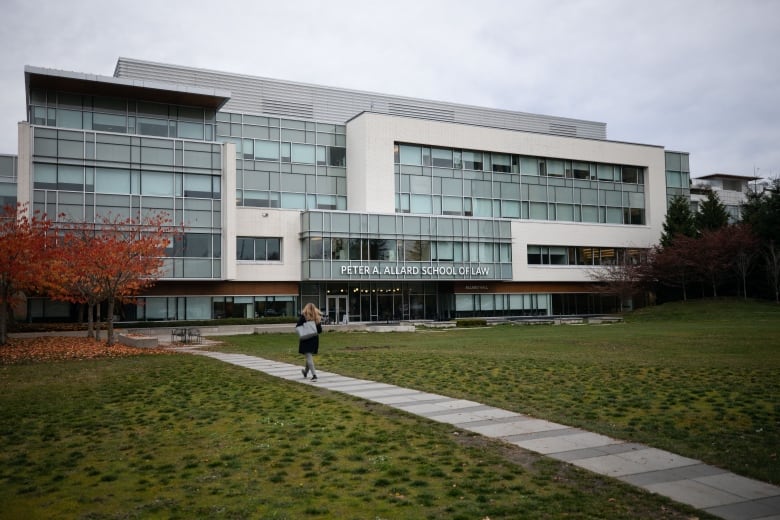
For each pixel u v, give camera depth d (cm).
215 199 4459
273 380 1639
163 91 4347
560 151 6244
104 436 1005
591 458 830
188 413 1182
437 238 5375
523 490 705
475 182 5872
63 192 4025
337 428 1019
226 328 4178
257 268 4791
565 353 2283
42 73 4009
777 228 5300
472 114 6981
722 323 3938
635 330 3534
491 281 5766
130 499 698
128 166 4206
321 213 4912
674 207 6212
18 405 1302
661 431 969
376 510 653
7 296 3034
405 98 6688
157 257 3531
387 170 5381
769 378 1514
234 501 686
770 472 751
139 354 2578
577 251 6288
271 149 5316
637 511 639
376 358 2186
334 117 6341
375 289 5369
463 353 2341
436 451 873
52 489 734
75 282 2881
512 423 1046
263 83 6084
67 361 2294
